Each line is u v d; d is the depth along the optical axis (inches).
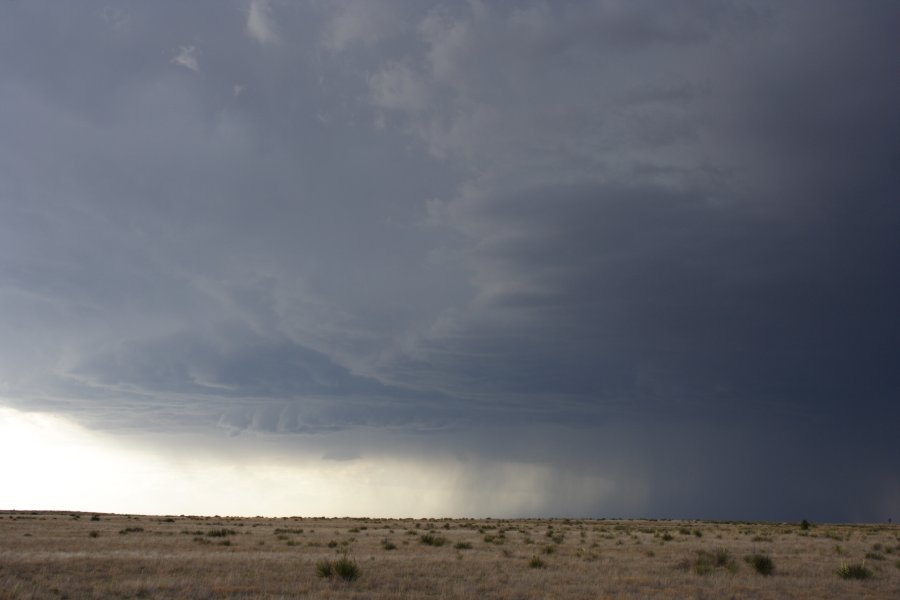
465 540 2038.6
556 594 884.0
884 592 948.6
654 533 2605.8
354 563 1040.2
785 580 1044.5
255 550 1530.5
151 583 907.4
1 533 1894.7
